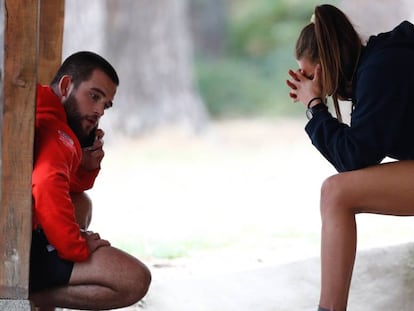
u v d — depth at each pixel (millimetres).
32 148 6195
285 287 8531
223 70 40312
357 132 6699
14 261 6266
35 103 6191
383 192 6723
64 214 6199
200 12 44156
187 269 9758
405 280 8172
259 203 15438
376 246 8938
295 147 25688
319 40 7020
